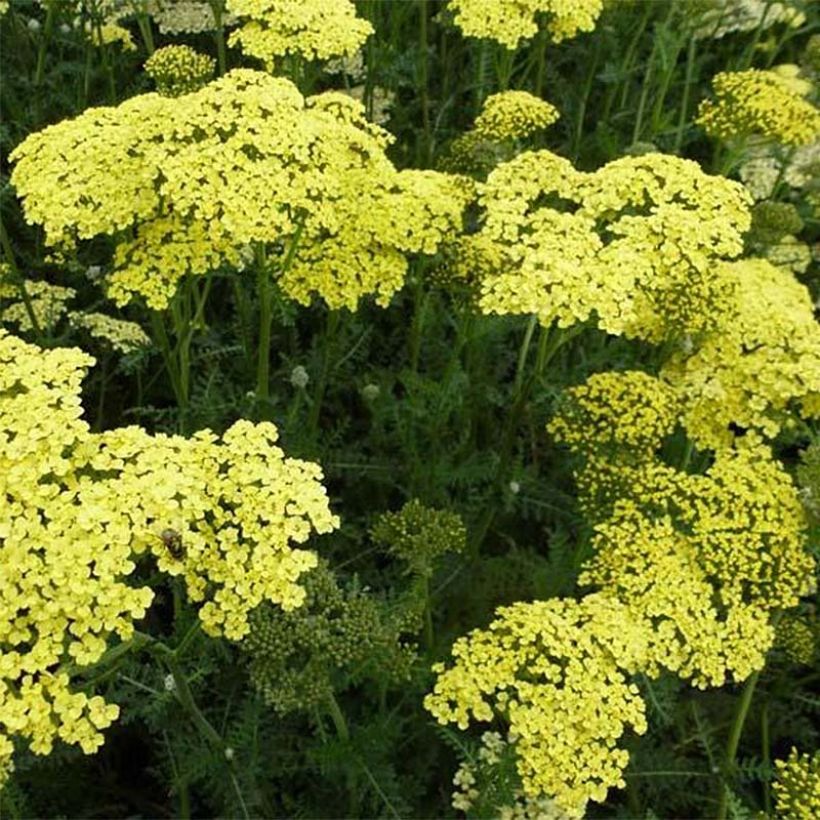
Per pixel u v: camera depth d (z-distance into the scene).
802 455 0.63
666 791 0.66
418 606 0.60
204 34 0.91
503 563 0.69
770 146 0.85
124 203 0.59
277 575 0.50
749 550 0.60
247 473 0.51
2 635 0.47
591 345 0.78
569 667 0.55
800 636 0.63
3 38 0.87
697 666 0.58
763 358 0.67
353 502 0.75
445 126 0.92
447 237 0.67
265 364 0.67
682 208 0.64
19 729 0.47
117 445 0.51
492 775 0.56
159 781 0.63
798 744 0.70
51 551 0.47
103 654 0.50
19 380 0.52
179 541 0.49
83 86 0.83
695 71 0.94
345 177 0.65
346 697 0.65
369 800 0.62
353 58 0.88
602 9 0.86
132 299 0.60
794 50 1.04
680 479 0.62
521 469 0.70
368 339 0.77
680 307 0.67
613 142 0.85
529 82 0.92
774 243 0.75
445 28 0.92
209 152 0.58
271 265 0.64
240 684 0.65
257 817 0.61
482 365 0.75
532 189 0.66
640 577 0.59
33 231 0.79
